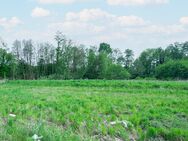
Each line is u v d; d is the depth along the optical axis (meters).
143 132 16.72
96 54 83.31
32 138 10.62
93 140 13.84
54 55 83.94
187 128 17.77
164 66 102.44
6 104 20.69
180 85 36.84
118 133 15.97
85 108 20.80
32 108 19.72
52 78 75.62
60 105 21.12
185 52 129.00
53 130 12.50
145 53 122.06
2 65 77.38
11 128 11.83
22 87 37.81
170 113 20.66
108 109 20.48
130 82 40.22
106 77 82.94
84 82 41.91
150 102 24.69
